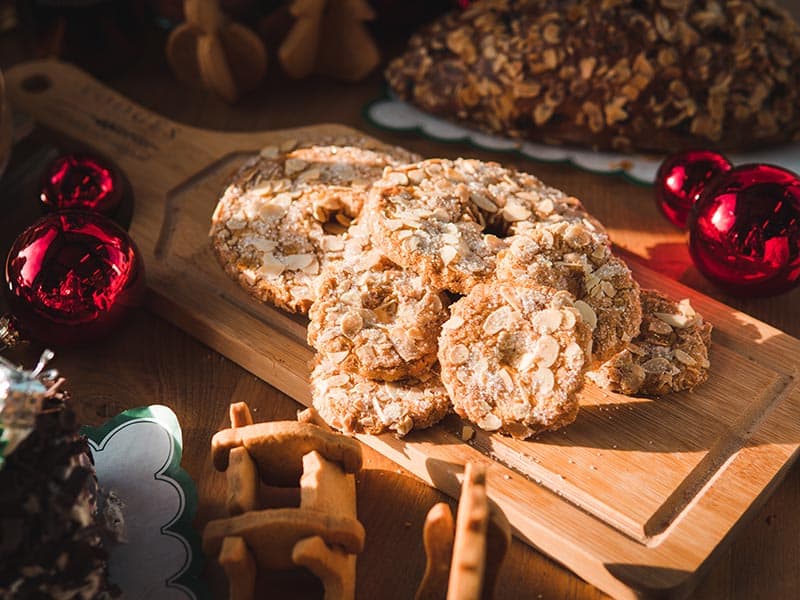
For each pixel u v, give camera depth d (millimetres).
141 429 484
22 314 503
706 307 543
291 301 521
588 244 499
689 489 462
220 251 549
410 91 682
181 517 454
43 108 659
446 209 518
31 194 626
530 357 460
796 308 568
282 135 643
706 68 616
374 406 476
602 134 643
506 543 392
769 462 470
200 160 629
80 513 389
